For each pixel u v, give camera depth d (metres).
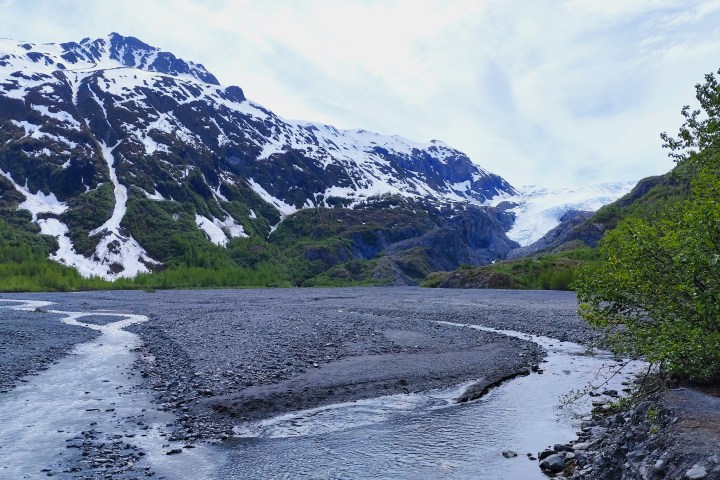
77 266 137.50
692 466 7.61
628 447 9.62
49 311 50.38
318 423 14.33
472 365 21.70
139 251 153.38
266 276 150.12
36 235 146.62
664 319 12.40
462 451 12.15
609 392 16.84
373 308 51.28
